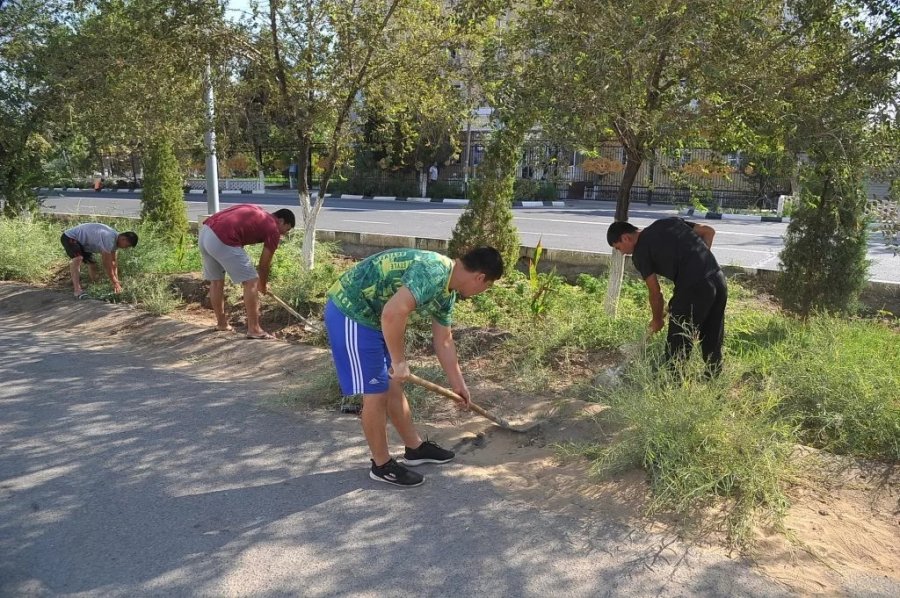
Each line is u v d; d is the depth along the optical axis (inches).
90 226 330.6
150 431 181.8
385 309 135.1
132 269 369.4
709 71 186.9
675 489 141.9
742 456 148.7
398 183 1088.8
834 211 236.5
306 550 127.6
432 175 1106.1
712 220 759.7
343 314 145.7
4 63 445.1
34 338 283.6
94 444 173.3
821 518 140.6
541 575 121.3
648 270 187.9
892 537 135.6
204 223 268.7
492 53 217.2
